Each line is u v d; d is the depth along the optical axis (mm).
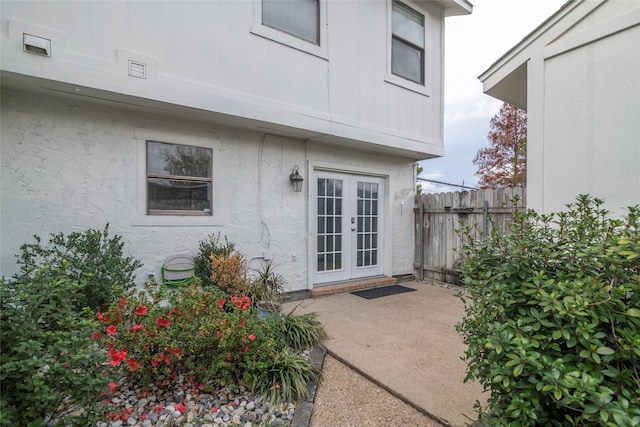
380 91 5562
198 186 4387
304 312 4301
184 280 3994
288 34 4512
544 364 1338
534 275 1637
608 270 1497
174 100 3639
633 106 2424
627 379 1285
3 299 1653
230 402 2295
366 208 6316
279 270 5047
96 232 3338
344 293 5422
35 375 1571
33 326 1635
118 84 3324
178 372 2533
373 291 5578
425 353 3047
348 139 5219
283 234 5102
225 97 3979
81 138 3604
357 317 4117
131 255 3883
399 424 2084
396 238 6617
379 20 5543
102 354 1878
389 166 6535
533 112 3184
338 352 3057
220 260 3861
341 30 5062
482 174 12852
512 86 4227
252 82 4195
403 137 5883
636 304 1378
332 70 4957
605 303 1365
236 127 4609
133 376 2422
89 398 1704
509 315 1660
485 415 1776
